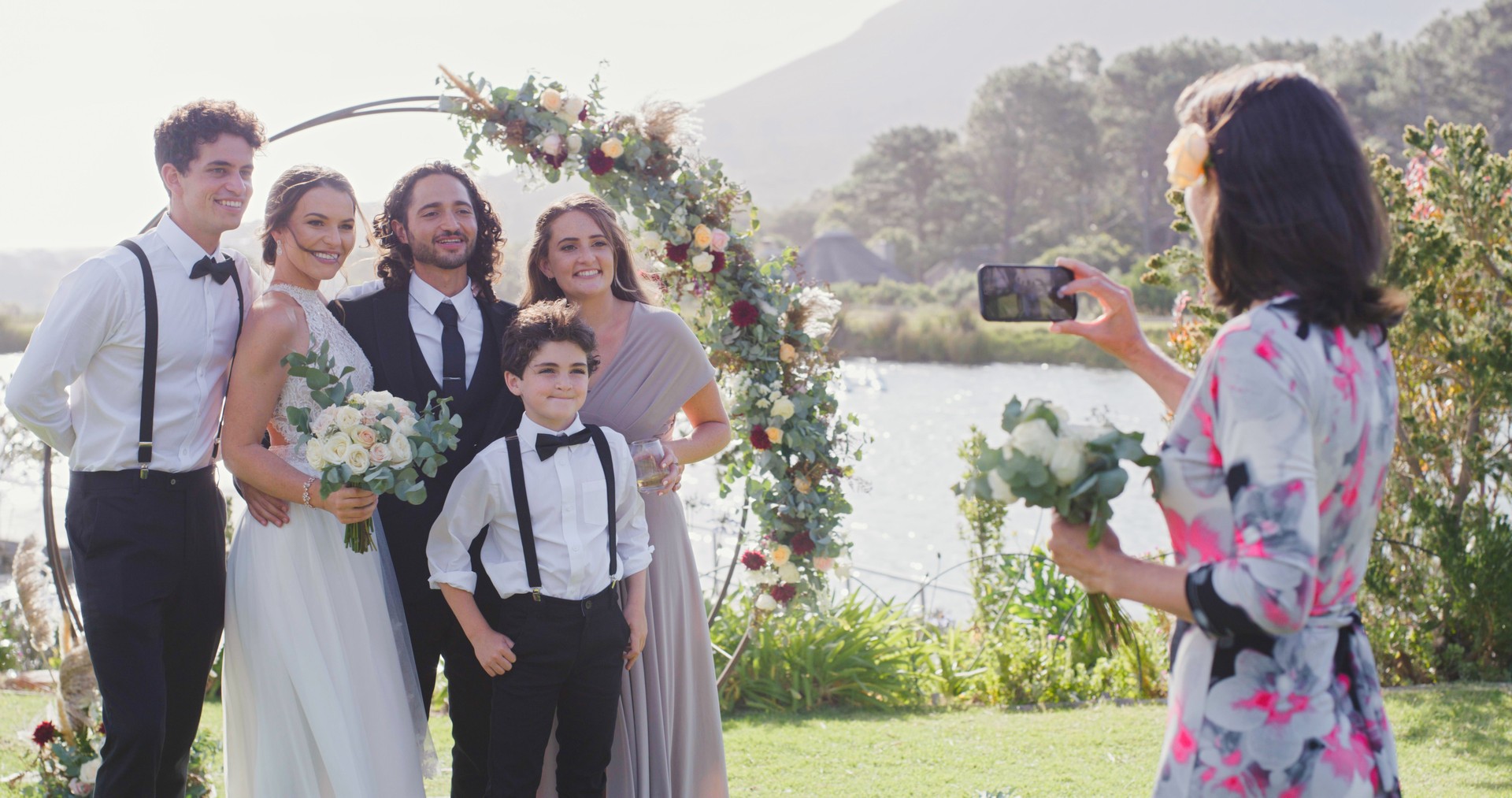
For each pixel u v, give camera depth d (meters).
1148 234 78.69
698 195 4.15
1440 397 6.32
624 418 3.52
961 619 8.82
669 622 3.48
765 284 4.19
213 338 3.13
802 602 4.25
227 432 2.98
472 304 3.35
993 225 85.19
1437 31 85.00
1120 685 6.32
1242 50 82.31
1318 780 1.72
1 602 5.61
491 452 3.02
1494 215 6.22
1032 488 1.86
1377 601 6.21
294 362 2.77
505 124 3.97
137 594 3.00
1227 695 1.77
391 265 3.34
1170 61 80.12
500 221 3.53
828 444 4.23
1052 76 86.00
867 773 4.61
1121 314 2.40
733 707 6.15
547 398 3.03
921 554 12.03
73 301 2.96
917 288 60.69
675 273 4.22
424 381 3.22
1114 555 1.85
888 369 34.50
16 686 4.50
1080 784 4.34
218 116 3.07
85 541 3.02
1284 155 1.75
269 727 3.02
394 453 2.73
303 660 2.97
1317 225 1.73
